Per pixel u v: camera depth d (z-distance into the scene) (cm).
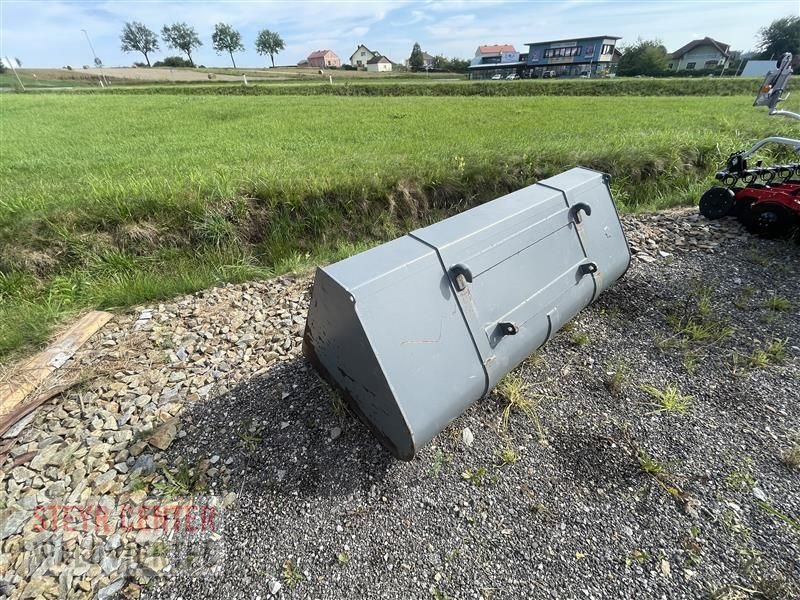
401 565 191
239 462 238
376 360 185
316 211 578
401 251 216
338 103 1962
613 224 337
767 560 187
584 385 286
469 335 219
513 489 221
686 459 233
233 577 188
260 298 414
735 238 471
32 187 598
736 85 2594
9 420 257
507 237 250
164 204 531
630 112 1413
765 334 324
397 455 212
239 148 873
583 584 181
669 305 365
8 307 409
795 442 238
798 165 477
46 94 2669
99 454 244
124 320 380
